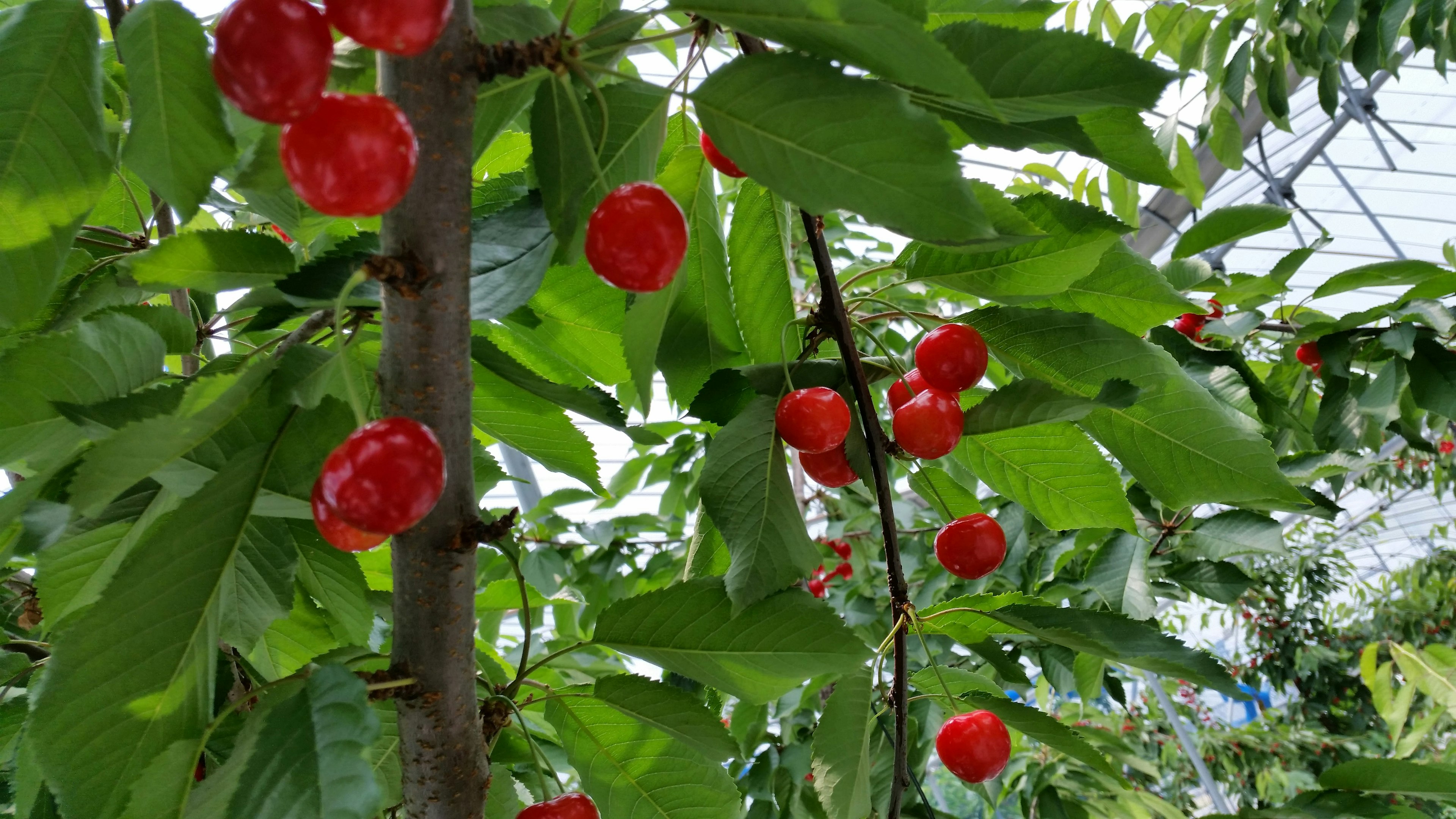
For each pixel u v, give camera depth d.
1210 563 0.58
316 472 0.19
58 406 0.18
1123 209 0.75
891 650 0.33
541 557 0.76
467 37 0.17
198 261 0.21
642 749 0.28
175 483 0.19
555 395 0.25
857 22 0.15
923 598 0.72
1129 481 0.60
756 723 0.67
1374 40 0.68
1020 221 0.24
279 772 0.14
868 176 0.18
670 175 0.31
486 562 0.76
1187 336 0.55
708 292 0.33
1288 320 0.61
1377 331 0.55
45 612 0.24
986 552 0.32
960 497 0.36
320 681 0.15
